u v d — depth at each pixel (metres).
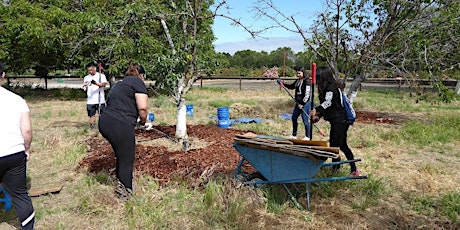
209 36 7.46
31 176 5.38
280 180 4.30
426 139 7.72
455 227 3.89
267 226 3.82
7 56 15.66
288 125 9.62
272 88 24.52
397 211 4.28
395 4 9.55
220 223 3.86
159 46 8.17
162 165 5.55
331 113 5.19
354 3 10.29
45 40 13.62
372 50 9.83
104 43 7.55
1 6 14.80
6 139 3.29
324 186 4.80
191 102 15.30
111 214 4.07
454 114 11.70
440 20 9.66
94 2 9.31
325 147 3.96
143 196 4.41
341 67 11.59
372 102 15.34
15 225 3.88
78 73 14.88
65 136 7.93
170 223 3.85
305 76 7.38
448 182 5.21
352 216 4.12
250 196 4.29
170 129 8.44
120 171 4.39
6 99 3.35
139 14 6.52
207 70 7.41
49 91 20.11
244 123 9.90
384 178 5.31
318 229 3.80
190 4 6.82
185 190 4.63
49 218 4.01
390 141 7.70
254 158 4.42
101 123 4.27
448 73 11.23
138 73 4.52
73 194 4.69
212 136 7.65
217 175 5.05
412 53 9.84
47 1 15.82
